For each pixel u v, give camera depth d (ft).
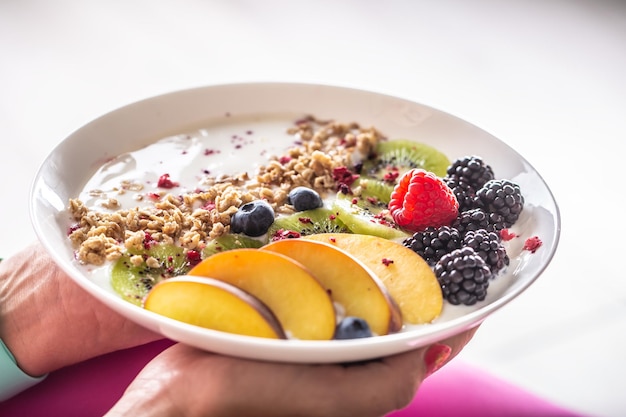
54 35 3.05
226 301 1.14
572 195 2.46
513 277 1.32
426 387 1.51
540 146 2.58
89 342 1.46
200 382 1.18
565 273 2.35
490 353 2.21
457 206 1.40
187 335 1.10
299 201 1.44
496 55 3.04
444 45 3.09
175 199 1.46
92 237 1.33
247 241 1.37
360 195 1.49
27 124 2.56
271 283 1.17
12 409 1.43
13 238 2.21
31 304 1.46
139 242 1.33
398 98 1.66
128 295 1.26
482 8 3.39
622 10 3.39
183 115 1.65
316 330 1.16
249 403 1.16
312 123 1.69
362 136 1.62
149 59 2.91
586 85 2.90
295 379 1.16
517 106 2.76
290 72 2.83
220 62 2.90
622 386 2.12
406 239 1.36
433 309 1.24
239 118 1.69
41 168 1.41
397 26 3.22
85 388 1.45
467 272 1.25
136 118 1.60
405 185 1.41
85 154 1.52
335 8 3.37
